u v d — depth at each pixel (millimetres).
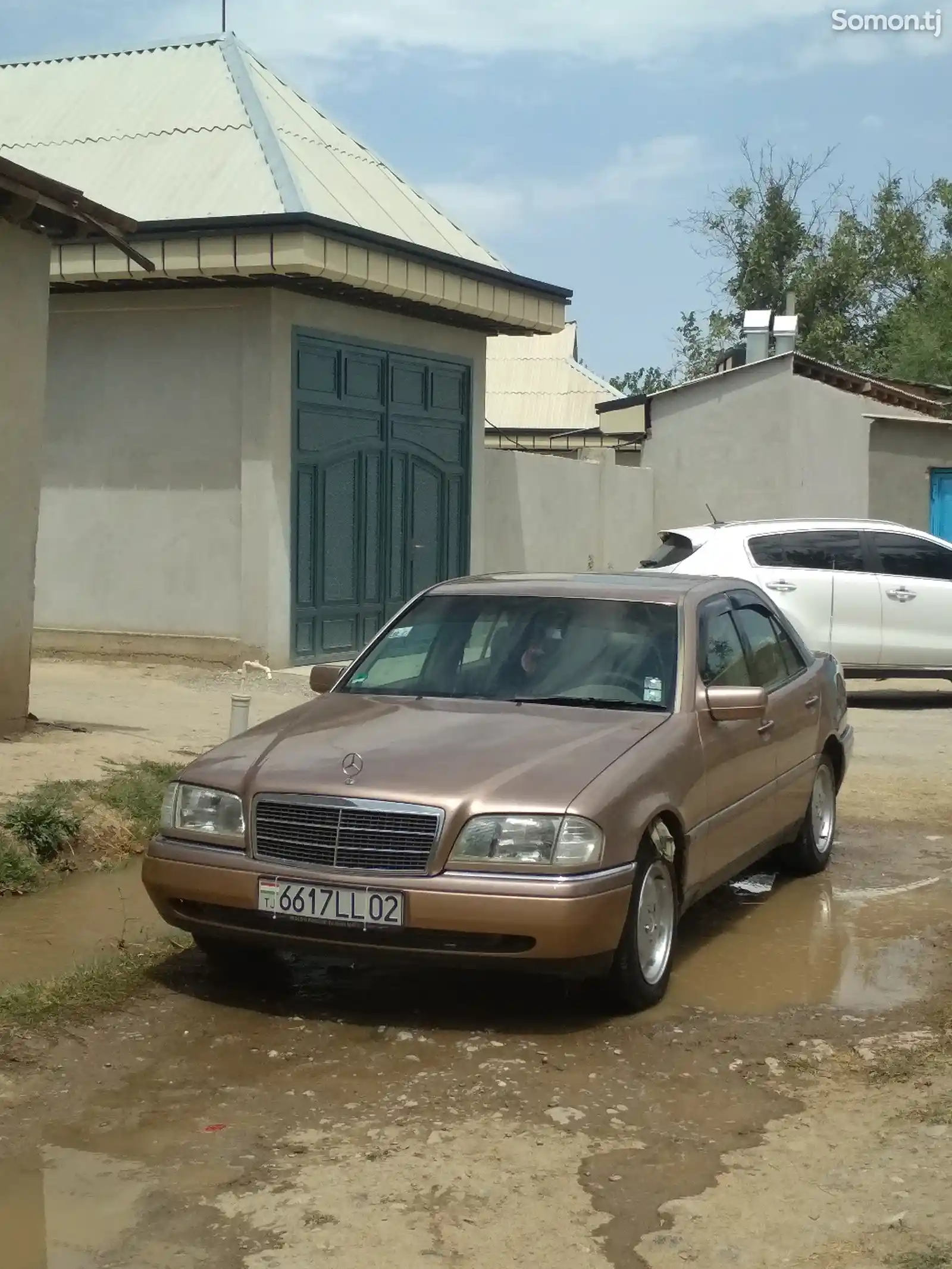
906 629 14922
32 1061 5234
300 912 5574
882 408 24156
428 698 6762
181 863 5809
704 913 7508
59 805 8266
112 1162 4426
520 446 31266
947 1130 4652
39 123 16891
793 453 23922
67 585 15883
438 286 15859
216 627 15289
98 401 15648
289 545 15195
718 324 48062
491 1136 4633
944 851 8938
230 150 15641
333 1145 4559
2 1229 3996
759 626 7812
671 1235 3979
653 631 6805
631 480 23562
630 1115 4809
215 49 17547
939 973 6496
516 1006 5926
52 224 10617
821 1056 5391
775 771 7387
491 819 5484
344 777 5695
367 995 6047
